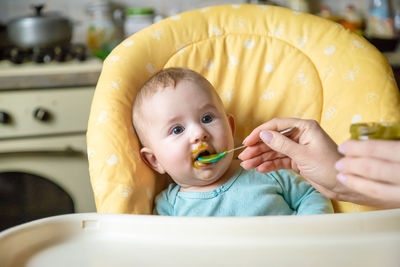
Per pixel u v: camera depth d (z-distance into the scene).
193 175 1.00
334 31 1.14
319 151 0.75
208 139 0.99
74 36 2.21
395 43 1.99
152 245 0.64
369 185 0.59
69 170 1.77
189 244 0.64
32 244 0.64
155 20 2.18
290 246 0.63
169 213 1.06
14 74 1.64
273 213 1.03
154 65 1.12
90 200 1.81
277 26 1.17
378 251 0.62
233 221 0.65
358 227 0.65
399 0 2.27
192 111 0.99
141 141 1.06
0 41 2.12
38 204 1.80
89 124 1.03
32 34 1.86
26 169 1.74
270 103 1.12
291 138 0.80
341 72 1.08
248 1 2.21
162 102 1.00
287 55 1.14
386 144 0.57
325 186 0.76
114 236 0.66
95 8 2.09
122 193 0.93
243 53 1.15
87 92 1.71
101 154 0.97
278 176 1.08
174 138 1.00
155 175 1.08
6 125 1.67
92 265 0.61
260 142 0.86
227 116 1.10
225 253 0.62
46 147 1.70
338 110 1.06
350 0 2.42
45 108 1.69
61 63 1.76
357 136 0.61
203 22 1.17
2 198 1.77
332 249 0.62
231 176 1.07
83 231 0.67
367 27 2.33
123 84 1.06
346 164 0.60
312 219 0.65
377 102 1.02
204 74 1.15
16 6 2.15
